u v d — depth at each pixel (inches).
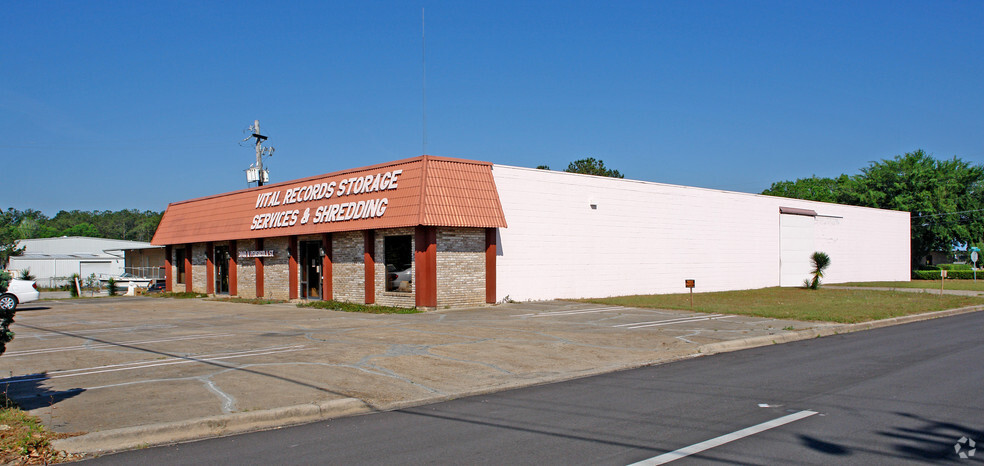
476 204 898.7
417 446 271.6
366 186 954.1
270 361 472.1
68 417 312.2
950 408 322.0
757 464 237.1
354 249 985.5
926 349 533.6
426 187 861.2
